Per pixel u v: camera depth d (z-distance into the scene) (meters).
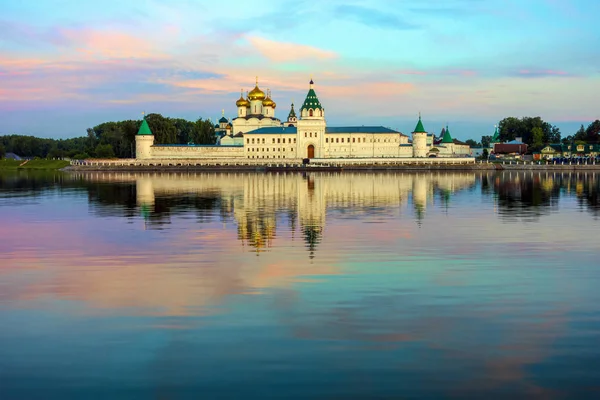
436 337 21.05
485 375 17.89
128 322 22.94
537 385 17.22
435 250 37.94
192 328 22.14
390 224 51.28
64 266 33.50
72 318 23.52
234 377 17.88
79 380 17.84
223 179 136.38
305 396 16.69
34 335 21.55
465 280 29.42
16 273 31.72
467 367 18.47
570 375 17.84
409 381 17.53
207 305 25.17
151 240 42.72
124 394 16.94
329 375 17.97
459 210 63.56
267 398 16.59
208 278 30.14
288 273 31.12
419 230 47.41
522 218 55.97
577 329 21.83
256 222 52.84
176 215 58.88
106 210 64.69
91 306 25.19
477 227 49.28
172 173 177.75
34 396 16.89
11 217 58.47
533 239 42.53
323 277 30.11
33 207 69.06
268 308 24.62
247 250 38.22
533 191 94.69
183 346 20.31
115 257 36.12
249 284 28.80
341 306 24.84
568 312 23.92
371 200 76.00
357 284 28.59
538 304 25.06
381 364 18.72
